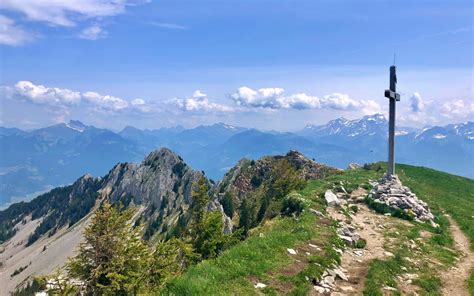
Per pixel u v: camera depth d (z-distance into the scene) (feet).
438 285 63.72
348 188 144.97
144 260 89.56
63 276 87.40
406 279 63.98
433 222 112.16
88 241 89.56
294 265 59.82
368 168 220.02
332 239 78.02
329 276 58.70
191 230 147.13
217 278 51.78
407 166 228.02
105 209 93.71
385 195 122.83
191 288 47.83
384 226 100.22
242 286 50.26
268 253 63.05
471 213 133.80
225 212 320.29
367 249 79.66
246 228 247.09
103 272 84.99
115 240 90.79
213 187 474.90
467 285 64.28
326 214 101.55
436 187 187.21
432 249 84.43
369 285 57.16
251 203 314.35
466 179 220.64
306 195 120.26
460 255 83.51
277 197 212.84
